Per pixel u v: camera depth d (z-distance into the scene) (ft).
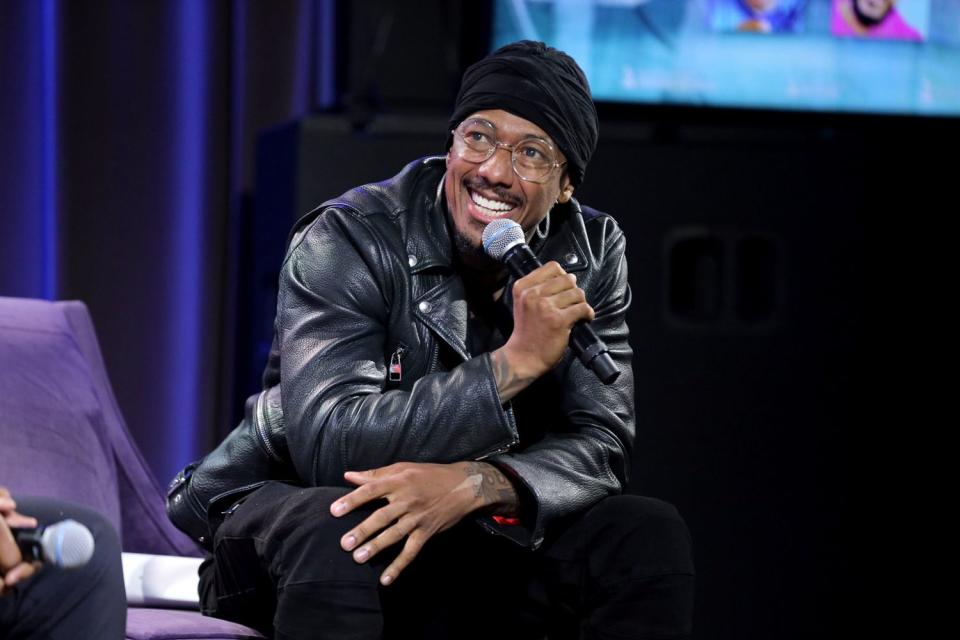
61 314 27.48
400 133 35.04
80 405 25.95
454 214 21.36
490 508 19.66
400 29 37.42
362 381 20.47
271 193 37.22
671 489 36.27
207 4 39.68
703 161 36.40
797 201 36.78
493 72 21.24
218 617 21.85
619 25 37.27
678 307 36.47
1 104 37.96
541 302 19.67
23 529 17.01
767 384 36.68
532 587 20.36
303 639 18.43
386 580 18.70
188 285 39.78
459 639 20.34
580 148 21.57
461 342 21.29
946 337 37.32
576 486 20.18
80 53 38.75
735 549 36.47
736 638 36.37
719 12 37.76
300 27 40.81
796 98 38.27
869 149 37.06
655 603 19.43
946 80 38.86
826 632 36.81
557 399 21.75
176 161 39.60
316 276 21.13
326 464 19.85
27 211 38.42
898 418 37.19
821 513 36.86
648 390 36.24
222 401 40.63
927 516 37.22
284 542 18.90
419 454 19.62
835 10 38.32
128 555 24.08
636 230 36.22
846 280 37.01
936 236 37.24
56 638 18.54
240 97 40.11
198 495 22.34
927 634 37.11
